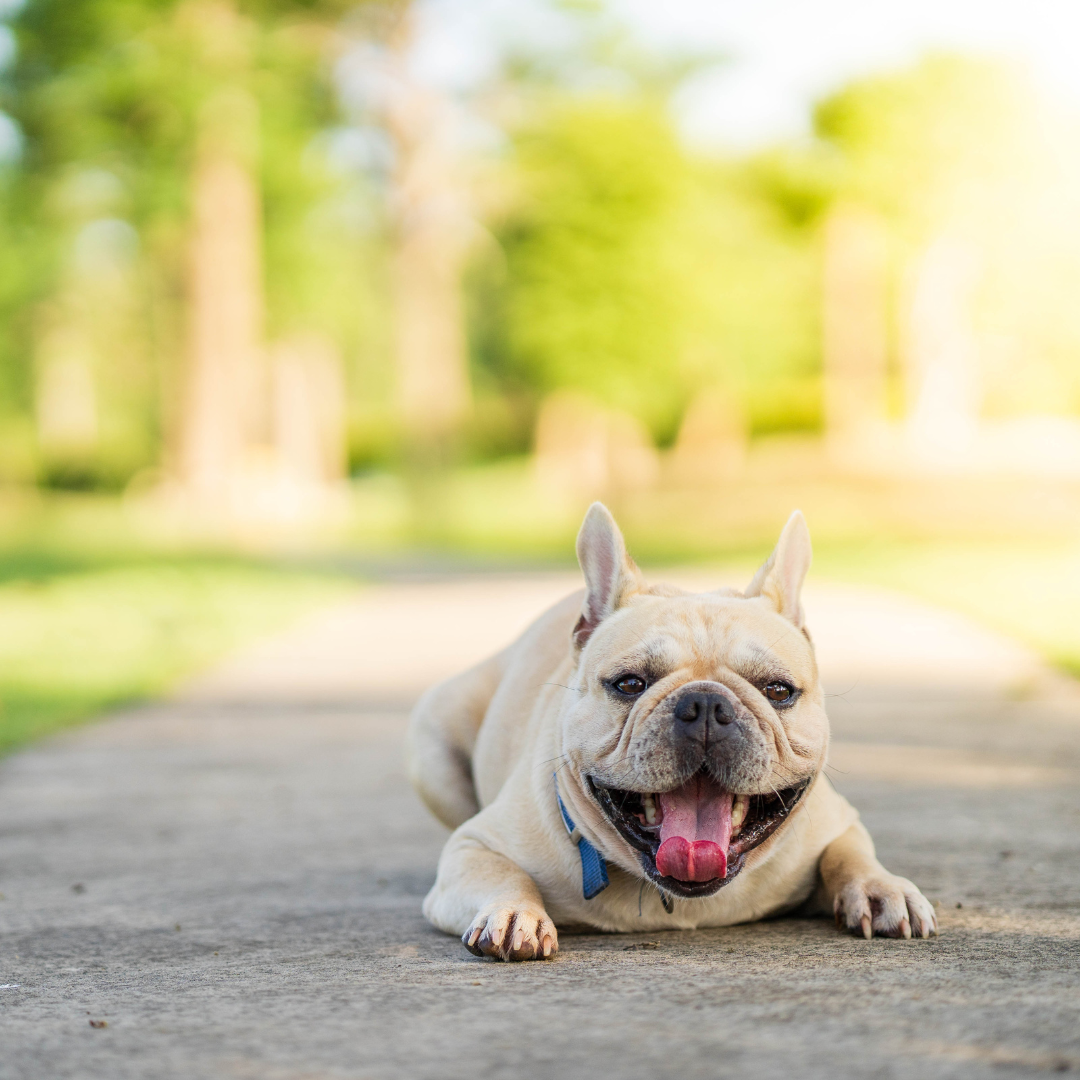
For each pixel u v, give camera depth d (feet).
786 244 154.40
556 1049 7.51
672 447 173.68
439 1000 8.70
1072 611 41.86
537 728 11.48
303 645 39.75
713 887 9.59
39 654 35.17
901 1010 8.13
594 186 131.75
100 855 15.05
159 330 134.51
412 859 14.65
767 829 10.03
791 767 9.91
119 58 102.32
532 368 136.05
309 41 118.01
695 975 9.20
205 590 55.01
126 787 19.56
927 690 28.12
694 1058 7.27
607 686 10.12
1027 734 22.52
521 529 126.72
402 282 134.51
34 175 107.76
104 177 107.34
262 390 151.23
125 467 166.09
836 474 139.95
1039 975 9.01
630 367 133.39
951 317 151.64
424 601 53.98
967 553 74.33
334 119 123.13
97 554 77.15
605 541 11.12
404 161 130.31
